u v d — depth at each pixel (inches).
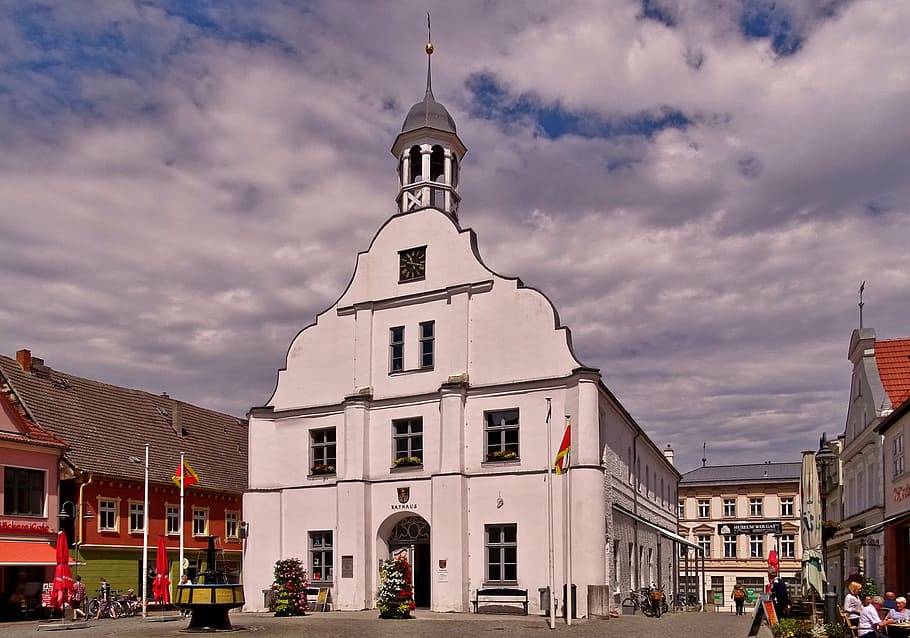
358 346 1488.7
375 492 1423.5
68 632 1000.9
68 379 1916.8
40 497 1525.6
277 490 1514.5
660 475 2180.1
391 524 1430.9
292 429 1526.8
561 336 1328.7
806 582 1133.7
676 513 2605.8
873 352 1466.5
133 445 1919.3
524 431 1323.8
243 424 2495.1
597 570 1235.2
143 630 1018.7
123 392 2071.9
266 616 1257.4
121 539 1733.5
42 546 1502.2
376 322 1491.1
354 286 1524.4
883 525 1144.8
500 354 1370.6
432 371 1418.6
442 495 1341.0
